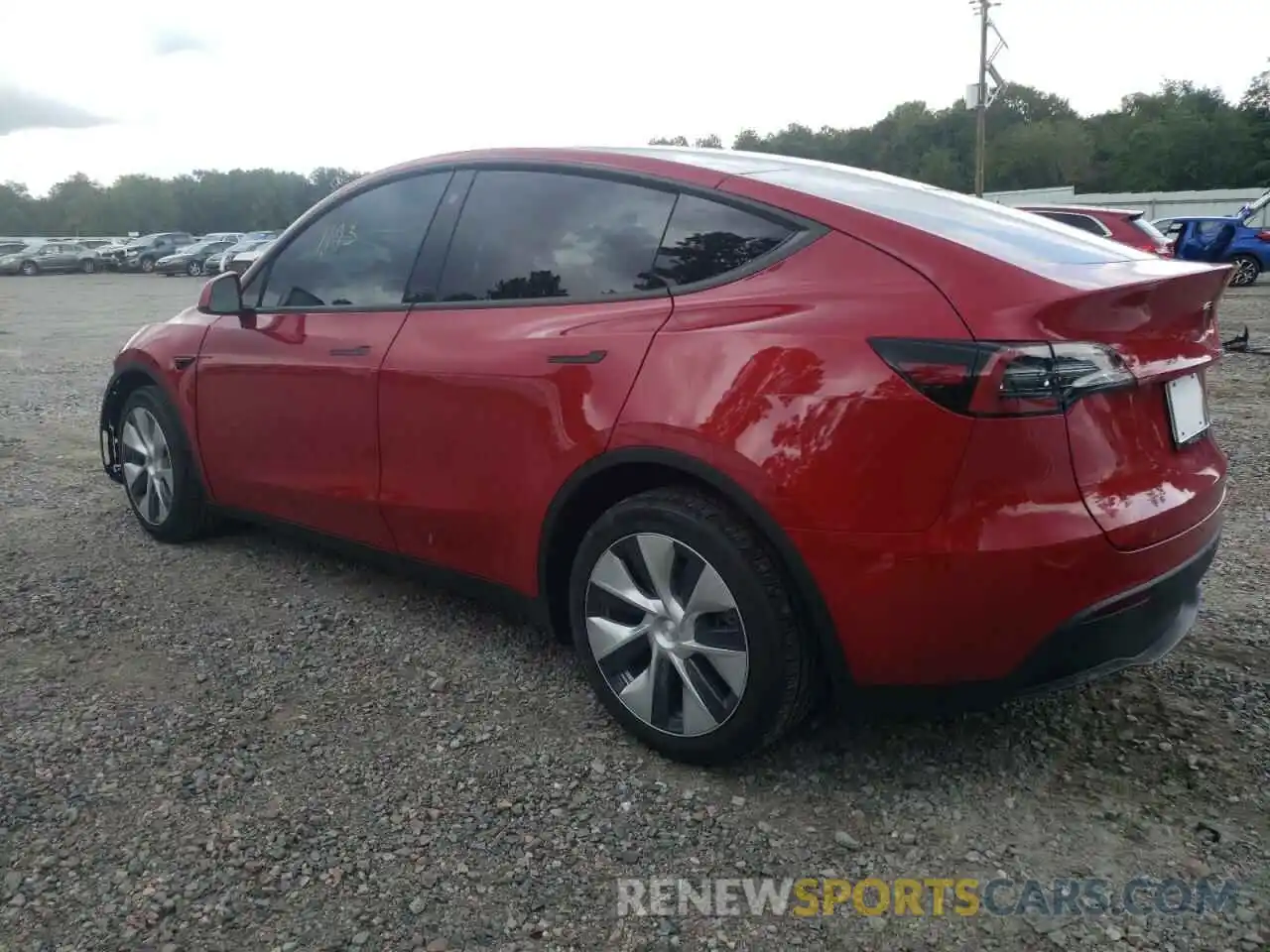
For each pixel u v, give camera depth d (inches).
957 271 99.8
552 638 143.0
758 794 110.6
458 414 132.6
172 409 182.1
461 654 144.2
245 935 89.7
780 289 108.4
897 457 96.7
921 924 92.0
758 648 105.7
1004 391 93.7
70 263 1863.9
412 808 107.9
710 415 106.4
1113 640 101.2
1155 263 115.0
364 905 93.5
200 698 131.3
